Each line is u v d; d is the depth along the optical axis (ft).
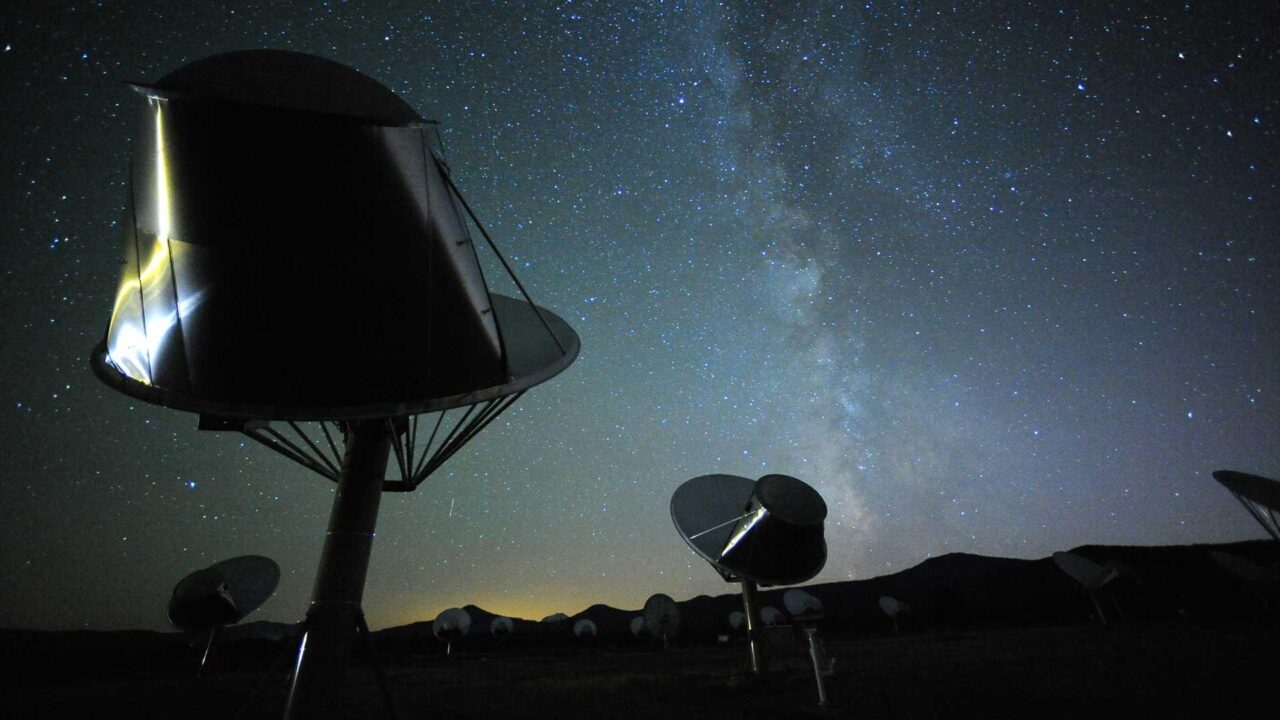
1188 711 27.94
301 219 21.57
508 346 31.09
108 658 110.01
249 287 21.88
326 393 23.16
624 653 141.28
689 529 56.44
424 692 60.59
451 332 24.47
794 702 40.50
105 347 25.20
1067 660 52.85
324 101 21.48
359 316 22.67
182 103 20.66
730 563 52.39
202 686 67.51
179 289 22.03
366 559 26.40
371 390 23.45
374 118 21.35
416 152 22.79
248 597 78.28
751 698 44.19
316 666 23.97
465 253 24.63
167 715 46.50
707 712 39.24
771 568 51.65
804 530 49.85
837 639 145.07
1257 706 27.86
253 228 21.49
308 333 22.41
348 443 28.30
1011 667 50.96
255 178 21.15
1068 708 30.83
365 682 73.56
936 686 42.47
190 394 22.75
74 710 49.26
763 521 50.75
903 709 34.30
